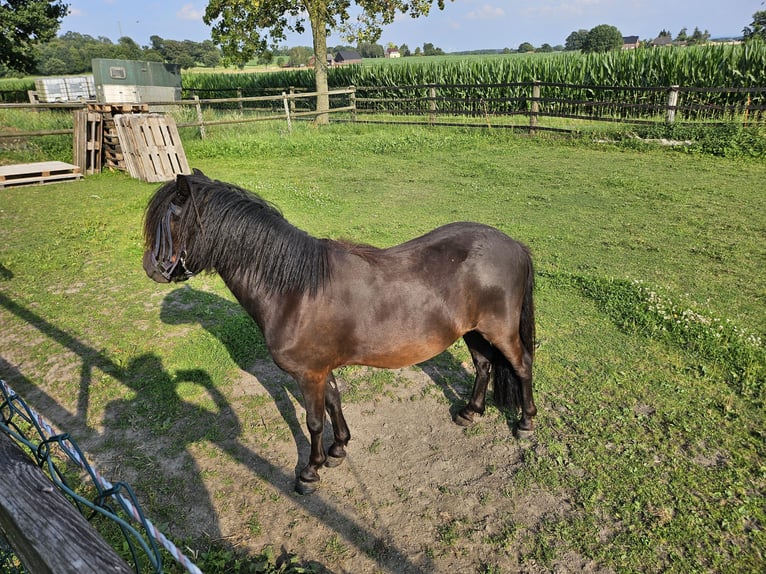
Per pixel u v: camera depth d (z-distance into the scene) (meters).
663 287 5.61
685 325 4.62
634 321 4.89
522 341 3.37
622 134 13.73
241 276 2.73
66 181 10.66
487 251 3.01
